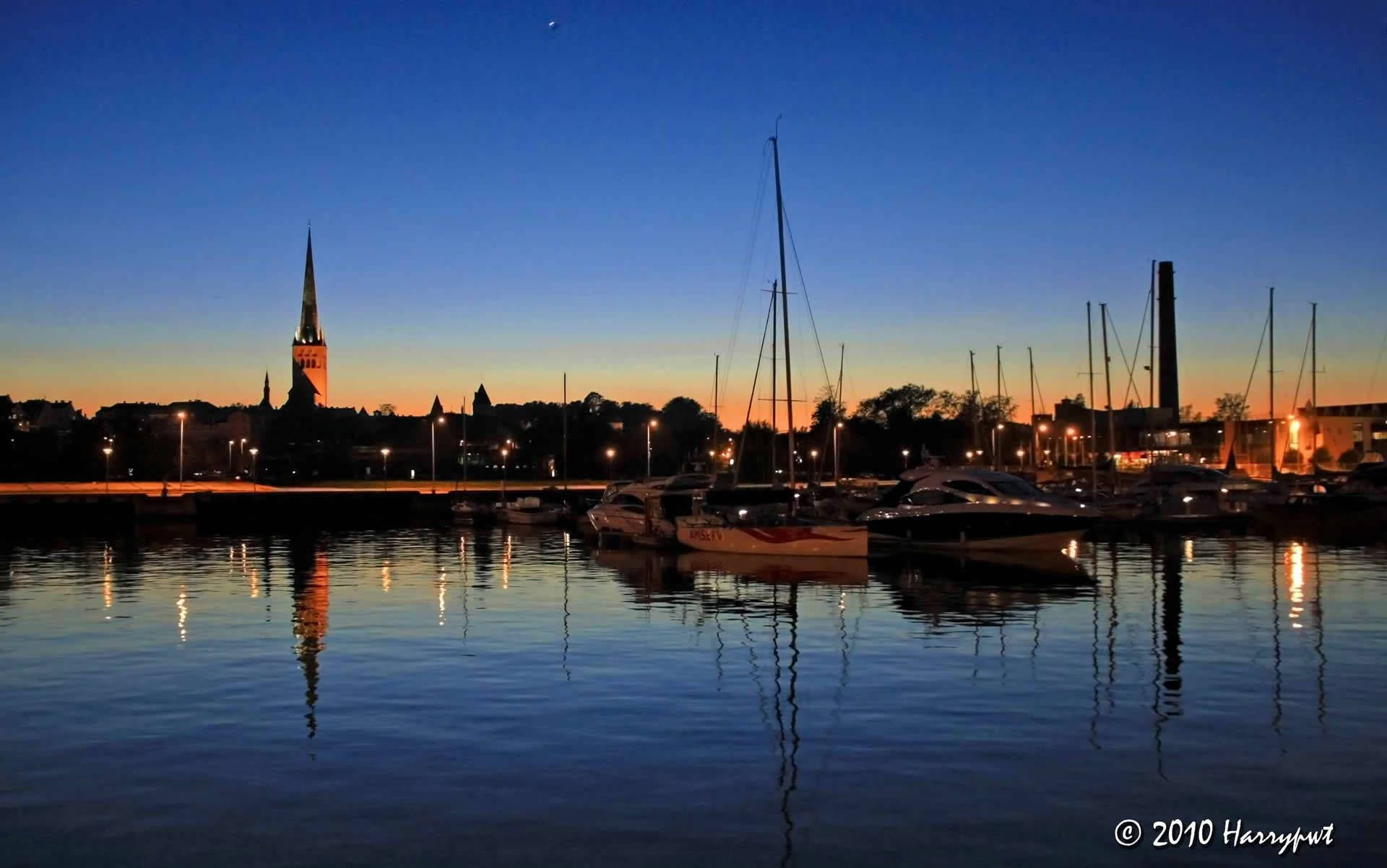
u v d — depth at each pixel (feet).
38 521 264.11
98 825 44.16
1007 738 54.75
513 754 52.75
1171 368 388.98
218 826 44.01
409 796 47.16
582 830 43.29
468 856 41.01
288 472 573.33
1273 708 60.08
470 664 73.61
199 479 494.59
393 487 419.13
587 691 65.36
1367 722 57.26
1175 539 171.22
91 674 71.41
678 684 67.05
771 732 56.24
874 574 126.72
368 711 61.16
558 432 568.82
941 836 42.65
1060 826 43.52
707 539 158.71
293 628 90.27
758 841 42.19
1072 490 247.09
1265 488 210.18
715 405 292.81
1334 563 133.90
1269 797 46.55
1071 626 86.43
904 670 70.23
